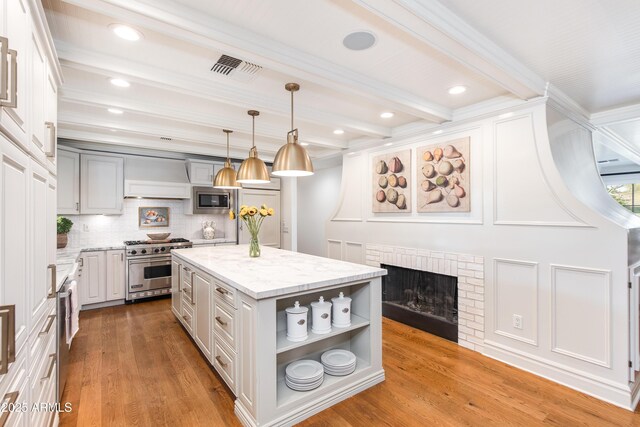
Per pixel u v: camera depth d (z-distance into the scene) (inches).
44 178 60.8
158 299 195.9
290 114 121.7
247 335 78.8
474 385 98.0
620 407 87.7
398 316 154.8
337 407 86.2
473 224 124.0
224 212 222.5
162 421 80.8
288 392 83.7
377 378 98.0
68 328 87.2
